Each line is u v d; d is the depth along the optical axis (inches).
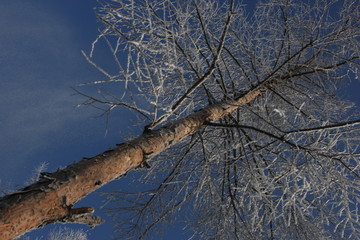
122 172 93.0
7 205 62.2
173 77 149.0
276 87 181.3
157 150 107.4
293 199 124.0
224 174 166.2
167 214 158.1
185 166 163.8
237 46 162.6
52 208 67.8
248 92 159.0
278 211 151.6
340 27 143.3
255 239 155.3
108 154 90.3
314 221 148.7
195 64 147.9
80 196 76.6
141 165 100.5
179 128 121.3
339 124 117.7
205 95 173.5
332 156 132.9
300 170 124.2
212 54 149.9
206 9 144.4
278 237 163.6
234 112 186.1
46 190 68.6
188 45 143.3
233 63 169.8
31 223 64.2
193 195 158.2
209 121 140.9
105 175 84.5
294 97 180.2
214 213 165.2
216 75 168.4
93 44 81.4
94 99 99.0
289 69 167.5
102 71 82.0
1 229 58.7
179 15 122.8
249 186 152.5
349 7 139.3
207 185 161.9
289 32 153.3
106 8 112.2
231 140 153.6
